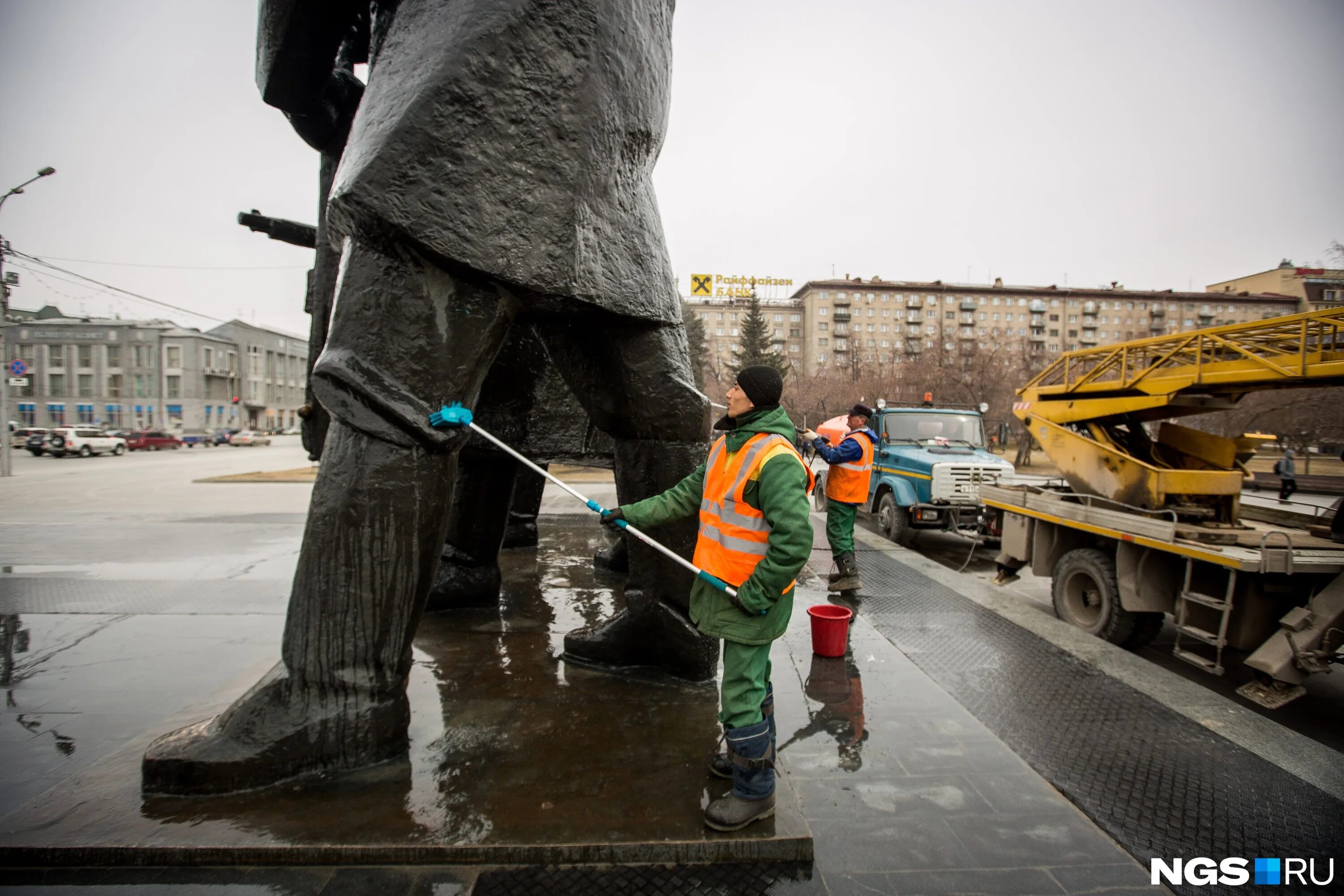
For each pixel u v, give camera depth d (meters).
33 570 5.99
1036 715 3.11
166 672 3.45
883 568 6.47
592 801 2.21
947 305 79.00
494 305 2.35
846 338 77.25
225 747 2.22
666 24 2.89
